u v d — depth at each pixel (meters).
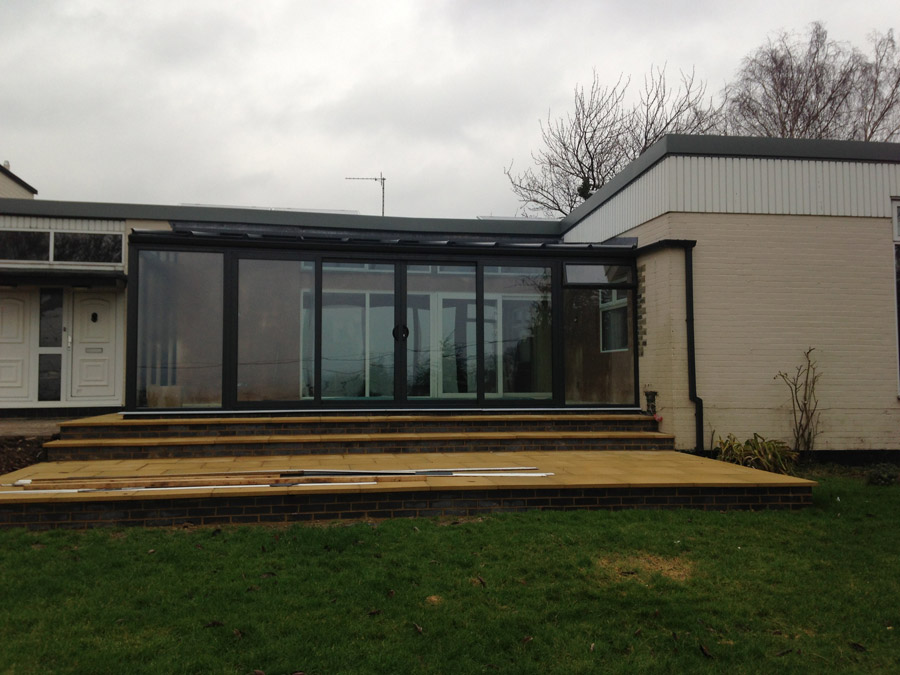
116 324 12.10
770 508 6.36
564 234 13.88
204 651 3.37
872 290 9.52
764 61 23.83
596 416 9.16
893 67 23.02
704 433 9.06
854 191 9.57
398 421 8.70
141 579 4.27
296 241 9.17
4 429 8.94
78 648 3.38
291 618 3.75
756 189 9.38
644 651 3.52
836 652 3.56
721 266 9.27
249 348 9.00
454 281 9.65
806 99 23.09
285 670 3.21
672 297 9.12
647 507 6.22
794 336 9.34
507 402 9.56
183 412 8.59
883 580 4.53
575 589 4.25
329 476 6.32
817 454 9.28
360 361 9.33
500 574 4.45
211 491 5.57
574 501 6.12
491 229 13.75
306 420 8.48
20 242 11.73
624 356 9.94
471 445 8.56
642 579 4.47
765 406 9.22
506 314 9.73
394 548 4.93
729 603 4.11
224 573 4.38
